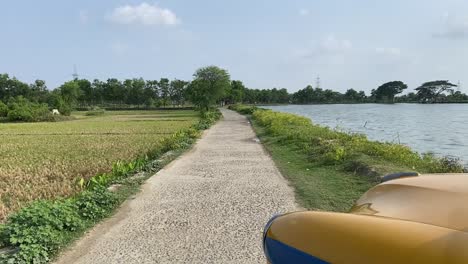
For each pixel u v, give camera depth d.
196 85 62.56
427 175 2.05
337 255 1.29
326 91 149.00
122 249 5.03
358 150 12.07
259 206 7.08
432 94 132.62
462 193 1.61
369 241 1.28
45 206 5.81
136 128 35.62
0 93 94.62
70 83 95.56
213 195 8.04
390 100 144.00
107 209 6.80
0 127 44.00
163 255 4.81
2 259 4.39
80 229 5.75
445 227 1.37
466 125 39.34
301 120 28.05
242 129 28.67
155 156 14.77
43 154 17.80
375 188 2.07
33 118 60.53
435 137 28.31
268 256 1.51
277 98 144.12
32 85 99.00
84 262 4.63
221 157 14.02
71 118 65.19
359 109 93.00
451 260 1.13
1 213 7.52
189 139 19.70
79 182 9.79
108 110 94.75
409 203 1.66
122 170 10.77
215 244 5.14
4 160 16.12
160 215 6.57
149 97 107.25
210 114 46.69
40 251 4.64
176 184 9.24
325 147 13.32
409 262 1.17
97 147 20.14
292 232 1.46
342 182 8.79
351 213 1.68
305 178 9.55
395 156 10.83
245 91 124.81
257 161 12.88
